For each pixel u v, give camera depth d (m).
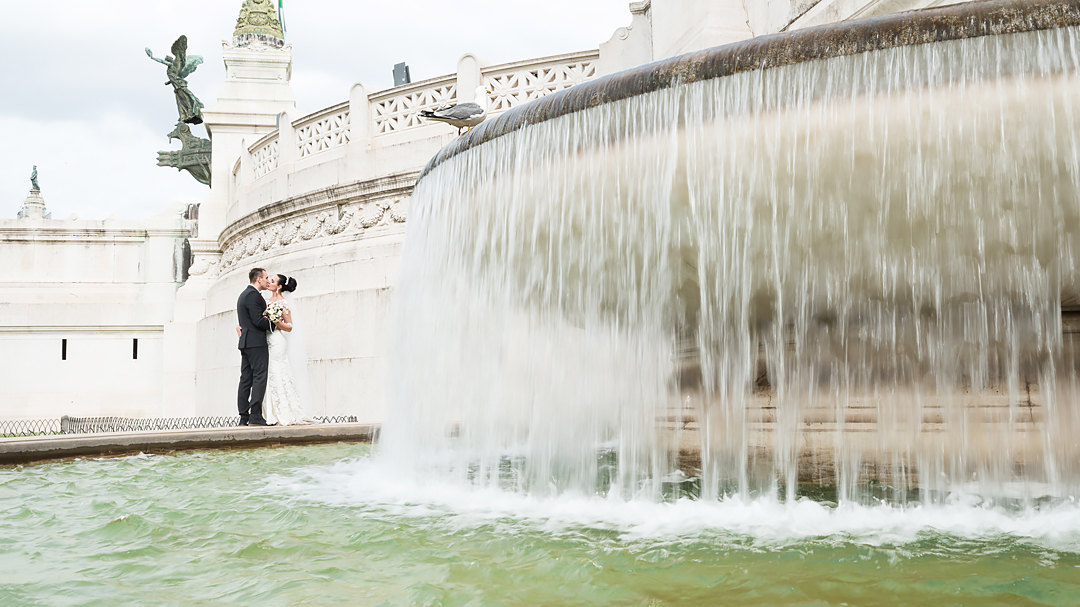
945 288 3.88
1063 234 3.46
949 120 3.24
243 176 18.12
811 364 4.46
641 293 4.64
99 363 22.09
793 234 3.79
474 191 5.00
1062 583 2.43
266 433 8.50
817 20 5.97
